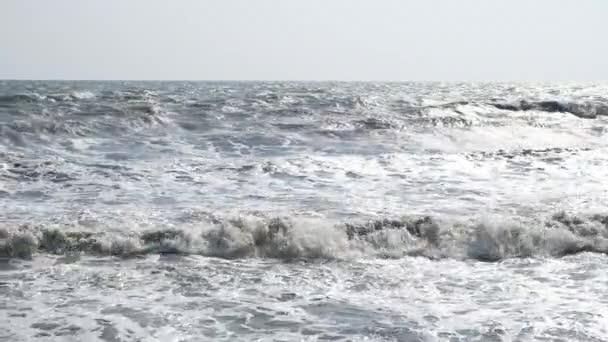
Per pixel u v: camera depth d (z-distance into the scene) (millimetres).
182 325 5457
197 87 57594
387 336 5227
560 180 12719
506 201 10570
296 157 15086
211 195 10867
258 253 7926
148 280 6754
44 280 6668
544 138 19938
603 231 8547
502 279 6969
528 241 8219
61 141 16312
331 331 5340
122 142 16594
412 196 10992
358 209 9805
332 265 7500
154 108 22125
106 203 10062
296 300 6172
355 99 30188
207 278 6871
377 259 7797
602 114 26422
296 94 38781
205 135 18203
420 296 6344
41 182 11516
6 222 8438
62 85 60812
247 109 24188
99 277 6805
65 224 8406
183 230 8133
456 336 5223
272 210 9656
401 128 20547
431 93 48094
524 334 5270
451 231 8422
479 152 16203
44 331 5266
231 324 5496
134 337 5176
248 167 13328
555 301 6184
